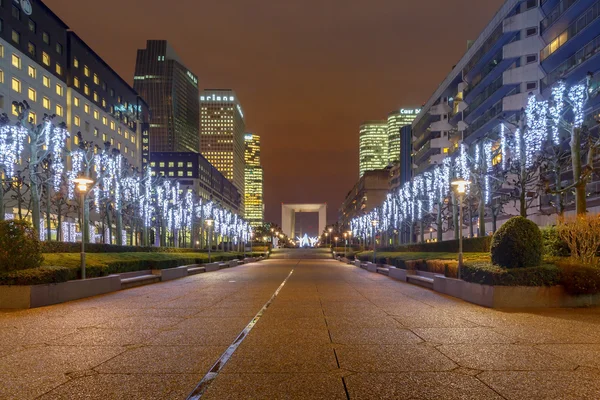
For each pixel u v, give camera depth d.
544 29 46.16
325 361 7.00
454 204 45.06
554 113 25.92
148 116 118.50
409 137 113.12
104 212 58.66
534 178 38.53
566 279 13.43
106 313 12.60
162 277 26.22
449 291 17.36
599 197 36.56
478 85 61.44
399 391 5.54
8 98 58.97
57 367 6.73
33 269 14.85
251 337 8.95
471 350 7.68
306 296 17.05
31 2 64.31
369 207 149.88
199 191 158.12
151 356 7.39
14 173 49.06
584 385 5.72
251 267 48.44
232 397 5.36
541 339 8.55
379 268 35.16
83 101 79.00
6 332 9.64
